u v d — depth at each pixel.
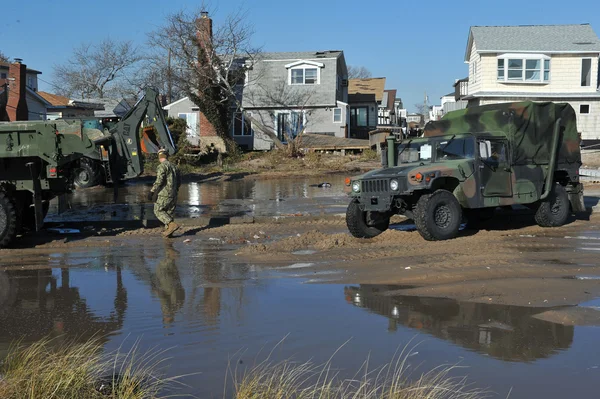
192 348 5.50
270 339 5.72
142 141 16.61
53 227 13.60
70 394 4.48
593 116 37.25
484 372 4.85
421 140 12.07
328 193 20.64
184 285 8.04
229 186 23.83
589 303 6.70
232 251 10.48
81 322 6.43
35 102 37.56
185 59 36.25
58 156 11.56
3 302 7.37
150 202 18.28
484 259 9.01
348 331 5.94
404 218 14.19
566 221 13.41
